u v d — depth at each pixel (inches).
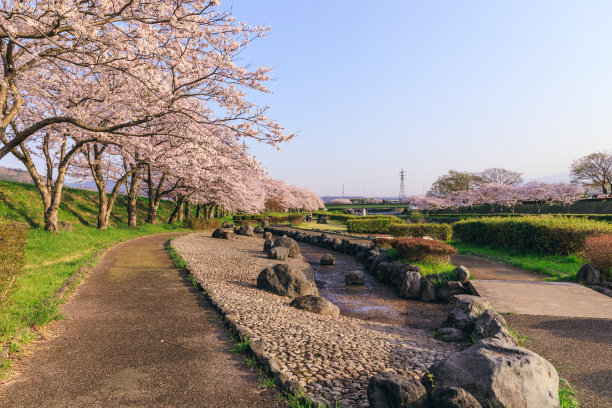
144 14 359.6
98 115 557.3
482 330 219.9
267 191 2704.2
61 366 163.6
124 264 456.1
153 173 1214.3
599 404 136.6
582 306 283.6
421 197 3528.5
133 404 130.8
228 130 522.0
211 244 752.3
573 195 2373.3
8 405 129.3
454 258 570.6
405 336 241.9
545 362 131.6
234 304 271.3
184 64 352.8
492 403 119.8
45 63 478.6
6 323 195.5
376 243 693.3
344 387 146.2
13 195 828.0
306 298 305.1
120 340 198.1
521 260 510.9
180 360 171.8
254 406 130.5
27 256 450.3
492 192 2691.9
